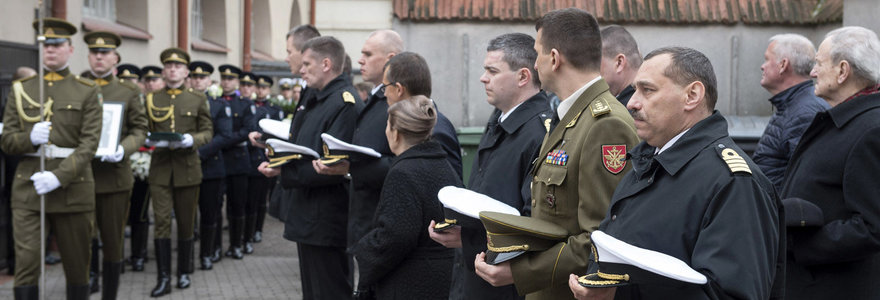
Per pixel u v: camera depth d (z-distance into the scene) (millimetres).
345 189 4820
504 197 3254
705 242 2094
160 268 7066
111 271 6336
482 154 3451
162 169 7141
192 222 7449
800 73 3902
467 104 8438
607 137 2615
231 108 8828
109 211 6250
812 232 3086
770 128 3996
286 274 8148
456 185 3691
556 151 2785
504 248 2582
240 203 8977
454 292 3520
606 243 2021
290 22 24000
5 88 7730
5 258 7734
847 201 3027
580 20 2822
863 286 3133
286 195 5477
